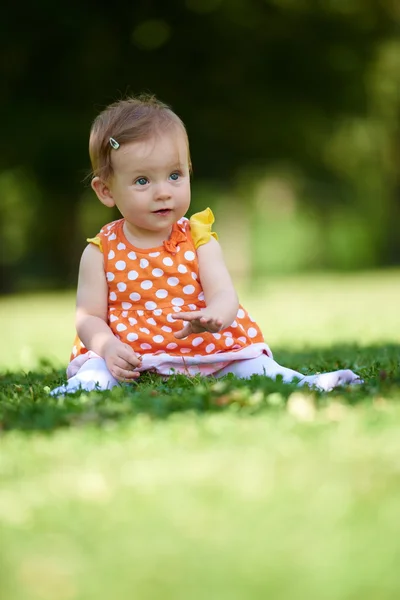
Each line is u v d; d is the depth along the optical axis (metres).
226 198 37.97
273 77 29.30
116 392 5.51
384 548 2.99
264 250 48.34
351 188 39.03
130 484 3.70
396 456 3.88
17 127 28.17
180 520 3.30
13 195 36.22
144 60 28.02
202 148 30.19
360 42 29.89
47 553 3.10
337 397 5.09
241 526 3.22
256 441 4.19
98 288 6.38
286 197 45.62
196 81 28.73
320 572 2.84
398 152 36.75
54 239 35.38
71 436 4.45
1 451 4.28
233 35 28.03
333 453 3.96
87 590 2.80
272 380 5.61
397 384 5.36
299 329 13.87
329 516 3.26
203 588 2.77
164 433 4.39
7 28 26.61
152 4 27.34
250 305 20.70
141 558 3.01
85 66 27.45
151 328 6.21
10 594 2.82
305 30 29.08
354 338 11.55
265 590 2.74
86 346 6.23
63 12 26.44
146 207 6.13
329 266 49.22
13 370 8.88
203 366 6.12
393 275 35.56
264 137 30.77
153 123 6.12
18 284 39.09
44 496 3.64
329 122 31.45
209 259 6.31
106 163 6.22
